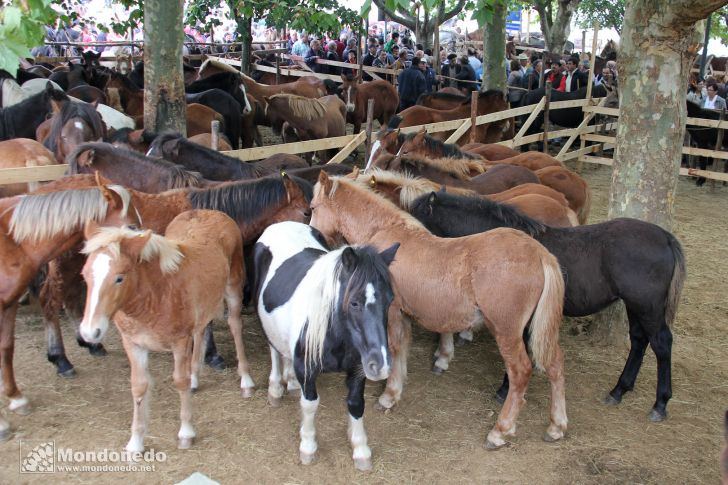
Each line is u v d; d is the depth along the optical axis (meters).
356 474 4.04
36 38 3.81
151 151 6.75
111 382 4.98
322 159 12.45
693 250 8.85
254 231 5.48
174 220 4.77
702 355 5.77
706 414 4.82
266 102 12.69
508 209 4.89
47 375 5.03
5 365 4.38
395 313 4.49
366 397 4.95
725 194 12.15
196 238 4.42
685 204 11.38
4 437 4.23
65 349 5.48
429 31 20.88
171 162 6.26
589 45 34.75
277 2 13.34
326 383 5.14
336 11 14.33
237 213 5.40
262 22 26.53
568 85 16.59
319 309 3.69
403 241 4.46
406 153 7.58
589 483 4.02
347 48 22.52
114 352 5.46
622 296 4.55
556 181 7.21
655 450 4.36
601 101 14.04
